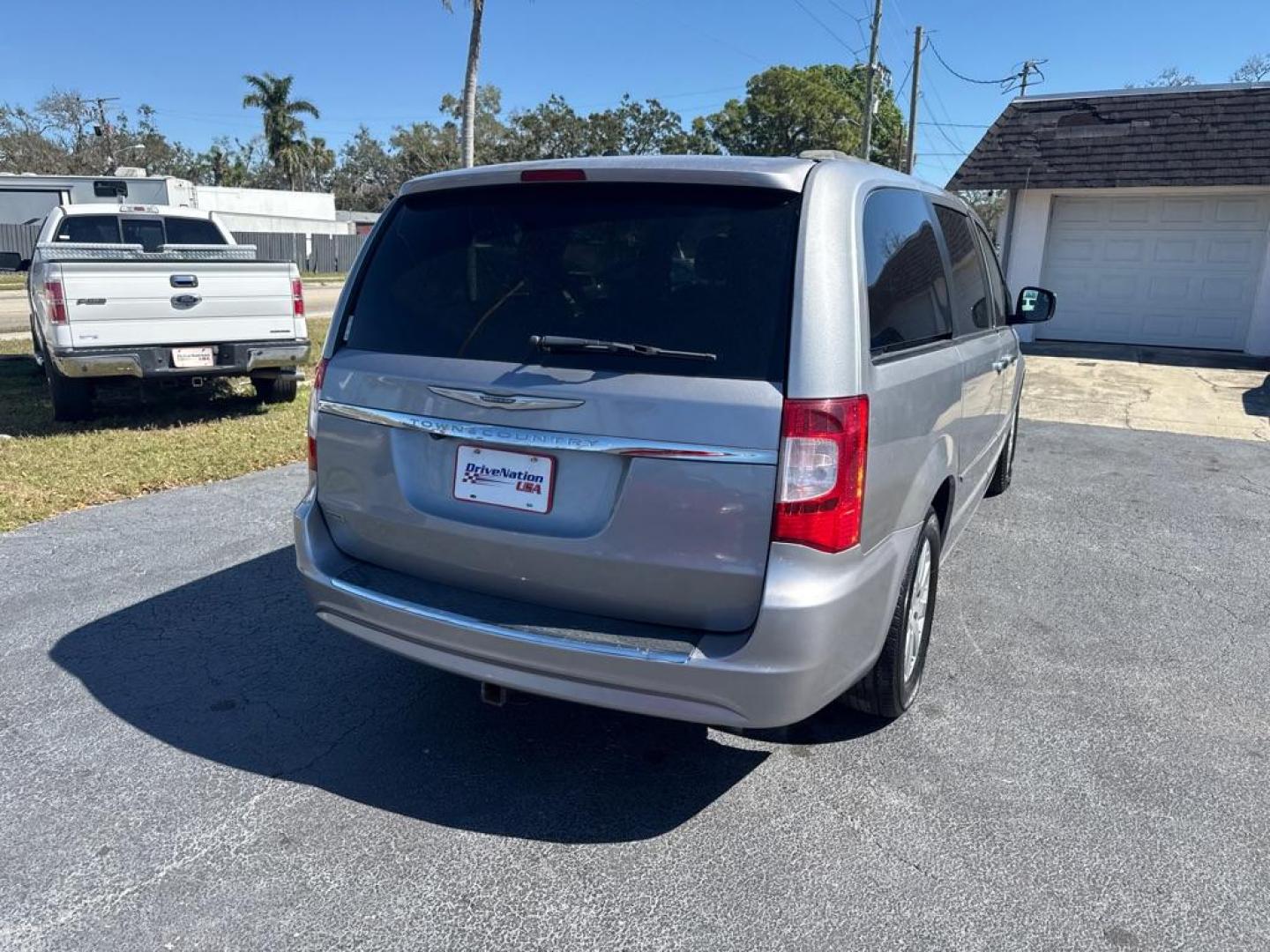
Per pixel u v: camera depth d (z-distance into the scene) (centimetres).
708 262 257
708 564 247
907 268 315
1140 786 298
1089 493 662
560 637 258
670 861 263
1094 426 913
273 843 270
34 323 977
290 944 231
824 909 244
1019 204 1497
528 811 286
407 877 256
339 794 294
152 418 864
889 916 241
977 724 338
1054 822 280
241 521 567
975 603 454
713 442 243
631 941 232
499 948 230
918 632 341
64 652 389
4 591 452
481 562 280
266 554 510
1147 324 1480
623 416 250
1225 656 396
